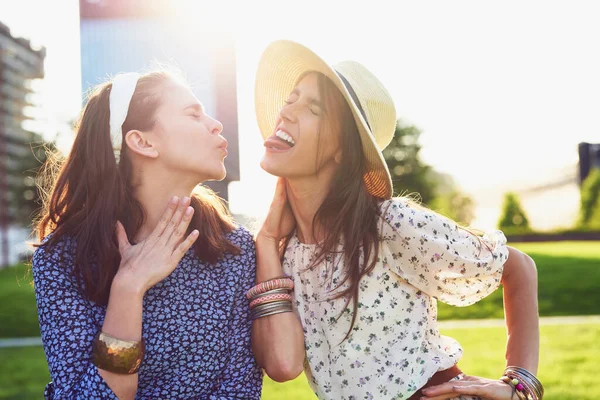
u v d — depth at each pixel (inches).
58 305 79.0
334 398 85.5
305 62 87.7
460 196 2011.6
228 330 87.7
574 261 680.4
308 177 87.5
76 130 87.4
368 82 89.4
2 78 1520.7
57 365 76.0
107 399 72.6
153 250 77.8
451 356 86.1
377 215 85.4
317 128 84.8
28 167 1359.5
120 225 81.5
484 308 440.8
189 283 85.9
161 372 82.7
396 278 85.4
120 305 74.8
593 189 1515.7
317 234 88.0
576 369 260.1
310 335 87.3
